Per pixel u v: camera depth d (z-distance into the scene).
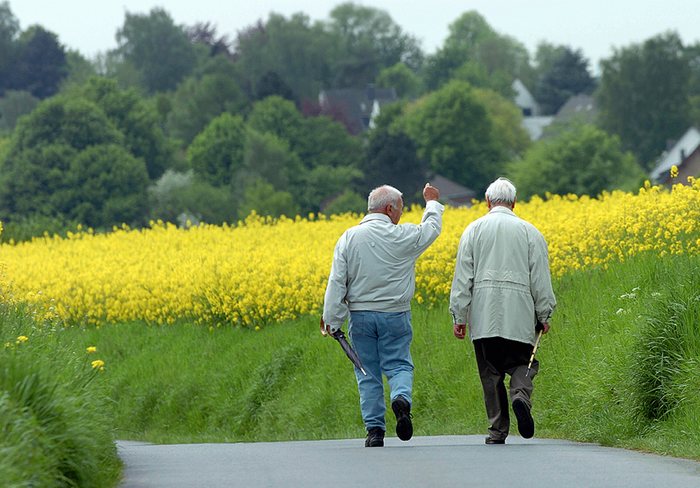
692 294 34.03
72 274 89.88
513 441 34.34
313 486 21.19
